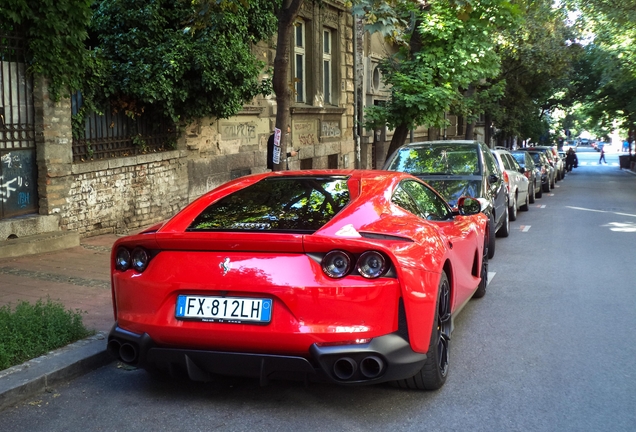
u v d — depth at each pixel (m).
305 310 3.78
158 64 11.26
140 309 4.11
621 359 5.24
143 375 4.82
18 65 9.34
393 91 17.09
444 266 4.87
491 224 9.85
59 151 9.91
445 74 16.89
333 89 21.44
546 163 26.45
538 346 5.59
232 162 15.52
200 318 3.92
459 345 5.62
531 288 7.96
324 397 4.38
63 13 9.60
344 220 4.17
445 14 16.66
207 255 3.99
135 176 11.91
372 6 9.02
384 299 3.82
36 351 4.85
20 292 6.98
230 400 4.33
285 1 9.50
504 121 37.09
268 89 13.98
